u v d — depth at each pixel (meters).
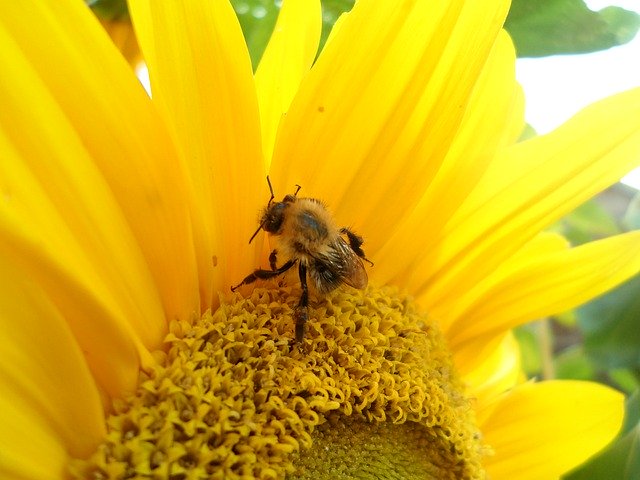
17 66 0.05
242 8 0.09
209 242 0.07
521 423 0.10
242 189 0.07
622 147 0.08
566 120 0.09
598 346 0.13
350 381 0.07
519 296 0.09
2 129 0.05
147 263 0.06
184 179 0.06
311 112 0.07
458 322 0.09
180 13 0.06
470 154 0.08
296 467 0.07
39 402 0.05
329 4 0.09
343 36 0.07
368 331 0.07
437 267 0.09
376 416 0.07
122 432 0.06
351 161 0.07
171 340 0.06
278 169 0.07
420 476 0.08
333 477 0.07
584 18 0.09
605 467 0.11
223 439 0.06
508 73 0.08
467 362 0.09
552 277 0.09
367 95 0.07
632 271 0.09
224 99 0.07
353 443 0.07
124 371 0.06
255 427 0.06
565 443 0.10
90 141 0.06
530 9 0.09
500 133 0.08
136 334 0.06
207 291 0.07
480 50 0.07
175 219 0.06
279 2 0.09
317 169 0.07
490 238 0.09
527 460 0.10
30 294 0.05
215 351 0.06
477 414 0.10
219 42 0.06
